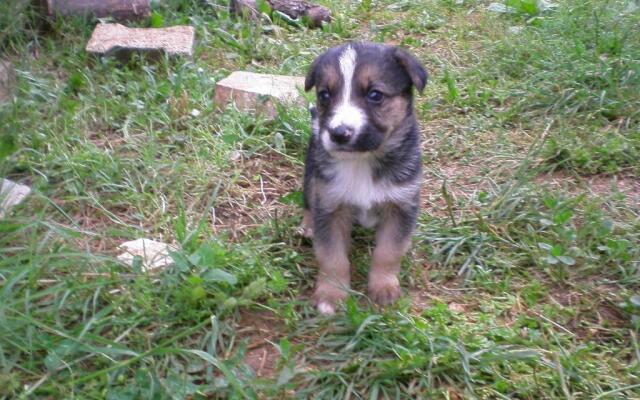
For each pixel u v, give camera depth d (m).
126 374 0.65
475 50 1.34
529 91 1.16
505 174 0.98
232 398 0.62
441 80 1.23
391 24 1.47
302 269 0.80
